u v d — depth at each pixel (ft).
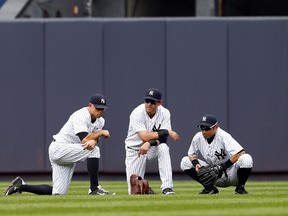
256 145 178.50
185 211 86.28
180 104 178.29
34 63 178.91
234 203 96.94
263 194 117.29
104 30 179.01
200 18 178.19
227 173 116.47
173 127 178.09
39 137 179.01
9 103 179.11
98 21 179.01
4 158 179.22
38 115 179.01
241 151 113.39
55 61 179.01
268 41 178.60
